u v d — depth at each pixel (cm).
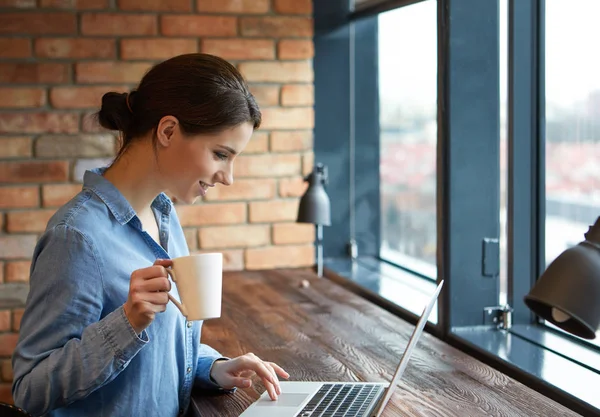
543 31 240
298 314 264
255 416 160
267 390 172
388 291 301
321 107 359
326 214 321
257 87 351
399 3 307
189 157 154
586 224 226
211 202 350
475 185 250
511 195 246
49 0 326
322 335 237
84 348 142
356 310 269
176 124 152
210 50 343
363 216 368
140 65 336
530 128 245
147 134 157
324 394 174
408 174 331
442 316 251
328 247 367
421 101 315
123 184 161
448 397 178
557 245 239
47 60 328
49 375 143
